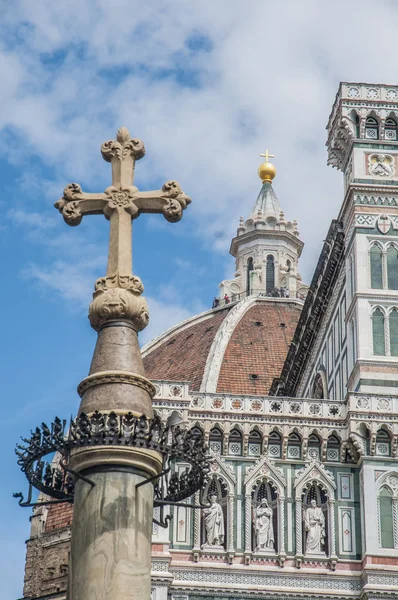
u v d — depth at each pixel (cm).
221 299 19388
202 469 2545
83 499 2408
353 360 7694
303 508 7200
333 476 7281
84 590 2334
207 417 7306
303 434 7325
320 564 7081
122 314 2600
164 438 2475
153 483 2502
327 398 8556
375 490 7188
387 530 7100
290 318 17938
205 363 17050
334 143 8406
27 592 11331
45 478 2553
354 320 7756
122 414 2484
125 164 2789
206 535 7075
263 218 19838
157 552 6944
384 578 6962
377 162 8094
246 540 7075
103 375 2523
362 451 7269
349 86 8294
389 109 8238
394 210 7981
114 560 2345
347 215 8156
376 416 7338
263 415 7331
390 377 7494
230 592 6956
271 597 6975
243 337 17338
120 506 2388
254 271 19200
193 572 6975
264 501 7175
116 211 2730
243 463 7256
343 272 8262
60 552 11338
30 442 2522
